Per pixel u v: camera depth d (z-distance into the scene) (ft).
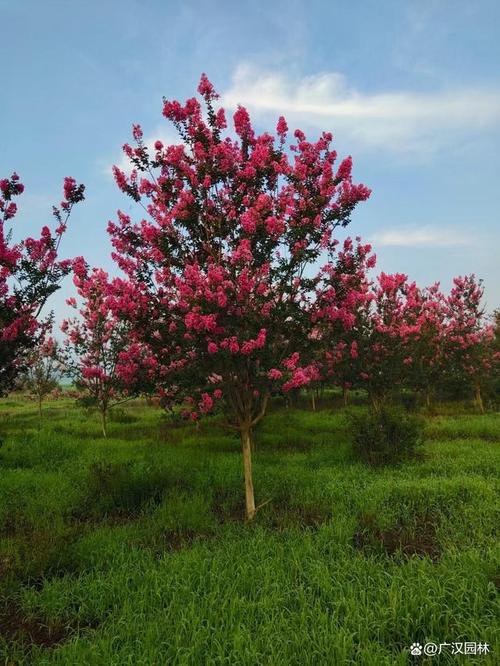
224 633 11.73
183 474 28.25
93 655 10.97
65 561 16.52
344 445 36.22
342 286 22.72
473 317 60.90
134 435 47.50
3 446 36.83
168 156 21.50
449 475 27.50
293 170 21.62
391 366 41.14
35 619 13.62
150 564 16.05
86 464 31.35
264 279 20.89
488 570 14.38
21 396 117.50
